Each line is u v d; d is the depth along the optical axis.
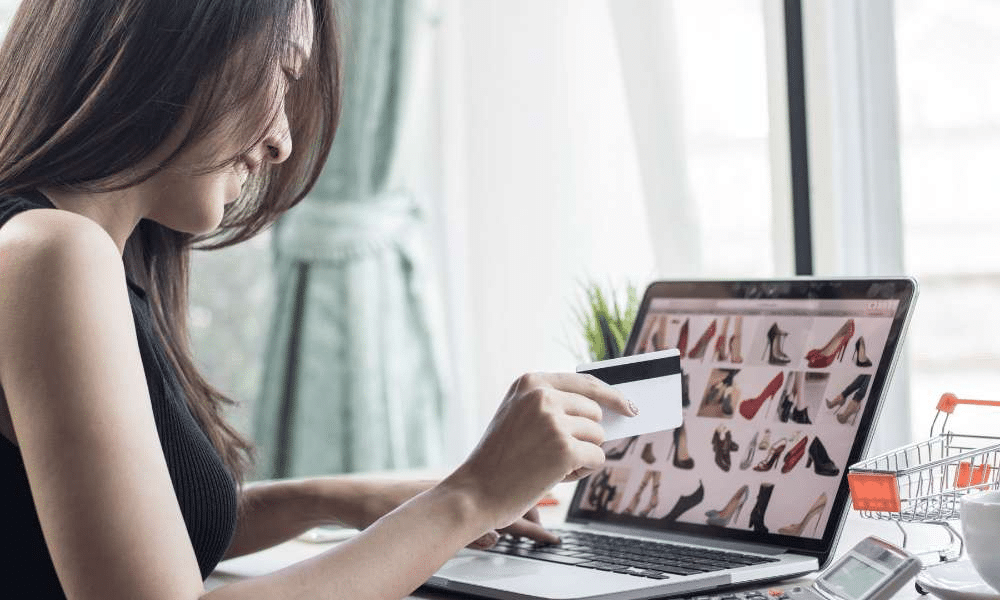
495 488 0.77
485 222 2.36
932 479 0.85
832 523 0.94
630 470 1.13
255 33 0.81
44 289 0.69
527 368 2.31
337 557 0.72
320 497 1.10
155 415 0.87
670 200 1.97
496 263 2.35
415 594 0.91
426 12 2.54
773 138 1.60
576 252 2.25
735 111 1.99
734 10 1.98
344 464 2.52
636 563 0.92
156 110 0.79
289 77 0.87
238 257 2.67
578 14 2.24
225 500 0.91
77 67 0.80
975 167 1.75
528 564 0.94
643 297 1.22
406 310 2.56
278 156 0.91
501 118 2.32
